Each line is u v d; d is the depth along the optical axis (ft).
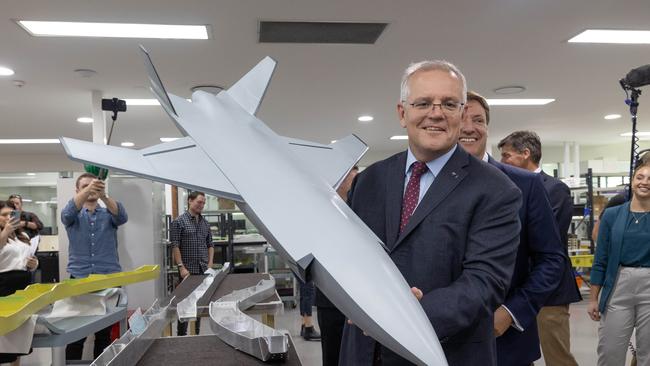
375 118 22.36
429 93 3.66
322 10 10.74
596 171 29.63
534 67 15.30
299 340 15.46
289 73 15.23
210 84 15.93
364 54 13.61
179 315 6.47
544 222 5.05
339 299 2.40
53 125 21.93
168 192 26.63
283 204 2.66
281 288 21.59
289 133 25.88
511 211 3.67
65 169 31.65
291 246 2.44
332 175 3.74
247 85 4.63
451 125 3.71
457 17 11.30
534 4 10.68
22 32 11.39
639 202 9.10
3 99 17.19
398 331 2.24
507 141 9.30
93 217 12.30
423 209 3.77
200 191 2.88
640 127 26.35
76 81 15.30
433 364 2.18
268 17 10.98
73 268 12.13
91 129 22.91
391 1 10.38
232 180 2.77
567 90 18.21
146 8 10.32
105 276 6.41
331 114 21.40
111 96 17.04
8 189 32.89
